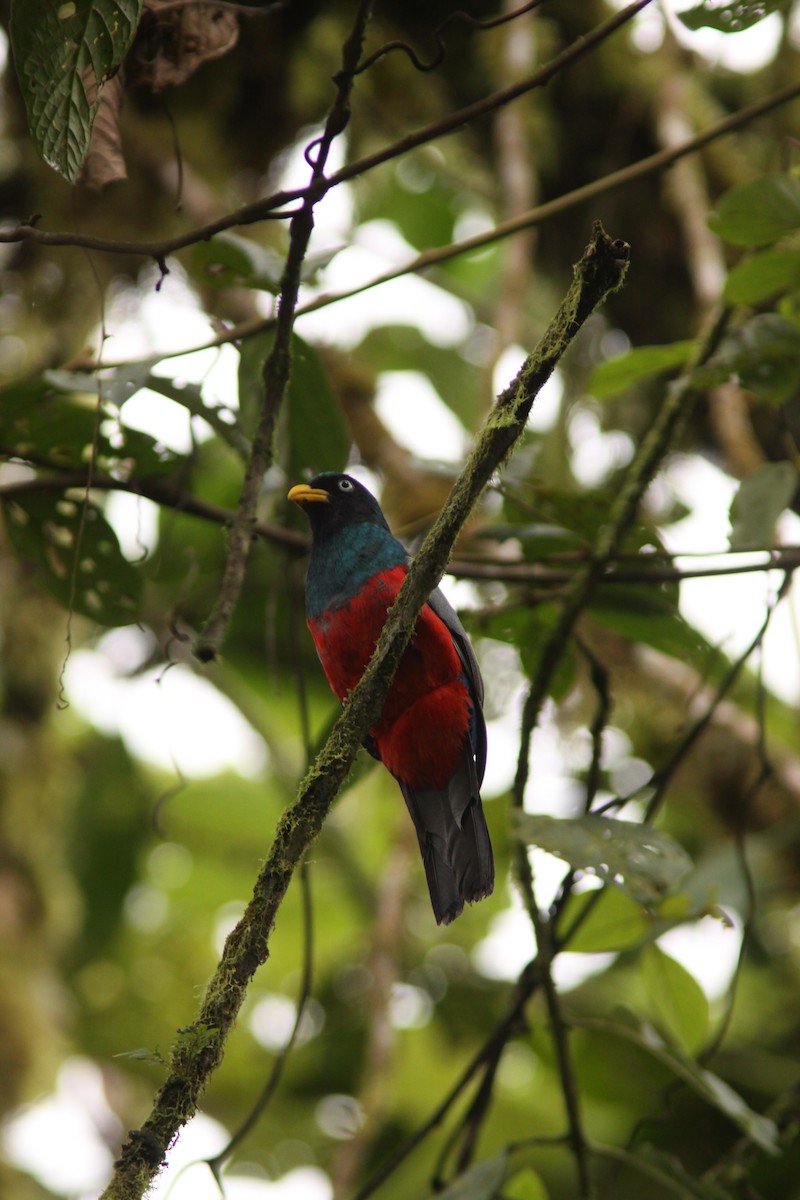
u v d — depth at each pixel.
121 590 8.61
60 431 8.25
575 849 6.46
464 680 8.04
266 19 10.88
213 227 6.56
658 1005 8.25
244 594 11.98
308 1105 13.44
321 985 14.02
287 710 14.09
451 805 7.99
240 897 15.48
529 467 12.36
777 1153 7.35
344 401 12.15
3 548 11.83
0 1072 11.62
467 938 13.81
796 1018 12.16
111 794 13.05
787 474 8.10
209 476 11.95
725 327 8.27
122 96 6.78
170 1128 4.87
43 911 12.32
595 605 8.91
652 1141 10.93
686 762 11.76
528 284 12.11
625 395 12.43
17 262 11.45
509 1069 12.82
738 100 11.60
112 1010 14.07
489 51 10.91
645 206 11.50
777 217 7.58
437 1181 7.72
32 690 12.34
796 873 11.39
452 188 13.75
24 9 5.34
